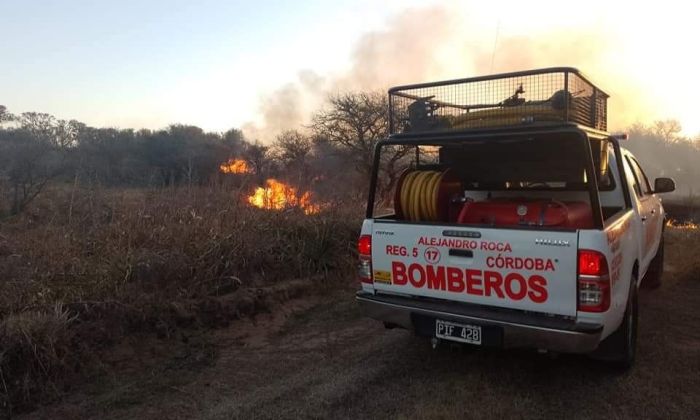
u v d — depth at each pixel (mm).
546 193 5410
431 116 4473
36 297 4762
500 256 3748
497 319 3656
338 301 6648
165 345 4957
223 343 5156
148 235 6582
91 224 6980
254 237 7141
